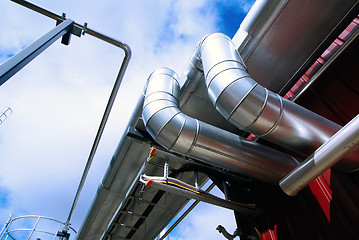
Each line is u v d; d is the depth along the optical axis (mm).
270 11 3635
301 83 4441
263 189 4617
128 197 5027
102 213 6965
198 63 4184
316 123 2949
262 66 4312
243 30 4020
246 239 4414
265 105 2844
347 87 3543
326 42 3961
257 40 3953
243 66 3348
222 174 4906
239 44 4035
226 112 3074
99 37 2619
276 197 4270
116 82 2939
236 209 4289
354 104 3361
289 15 3664
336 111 3607
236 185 4938
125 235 7688
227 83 3043
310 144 2945
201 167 4934
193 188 4141
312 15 3660
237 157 3551
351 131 2164
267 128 2916
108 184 6156
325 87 3908
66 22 2383
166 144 3510
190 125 3416
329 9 3592
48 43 1981
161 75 4336
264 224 4258
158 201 6348
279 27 3795
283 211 4004
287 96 4691
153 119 3627
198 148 3449
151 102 3820
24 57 1648
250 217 4430
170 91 4039
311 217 3510
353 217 2945
